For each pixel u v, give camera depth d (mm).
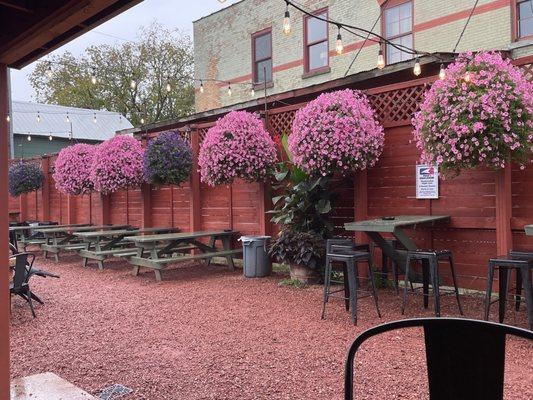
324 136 6137
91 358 4051
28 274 5977
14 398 3006
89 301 6371
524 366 3559
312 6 12891
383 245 5898
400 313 5219
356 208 6922
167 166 9164
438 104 5062
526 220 5387
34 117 24438
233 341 4414
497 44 9414
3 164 2699
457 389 1688
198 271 8695
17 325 5188
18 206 17609
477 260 5867
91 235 9336
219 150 7684
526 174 5473
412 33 10797
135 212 11695
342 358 3861
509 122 4727
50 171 15414
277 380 3441
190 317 5359
